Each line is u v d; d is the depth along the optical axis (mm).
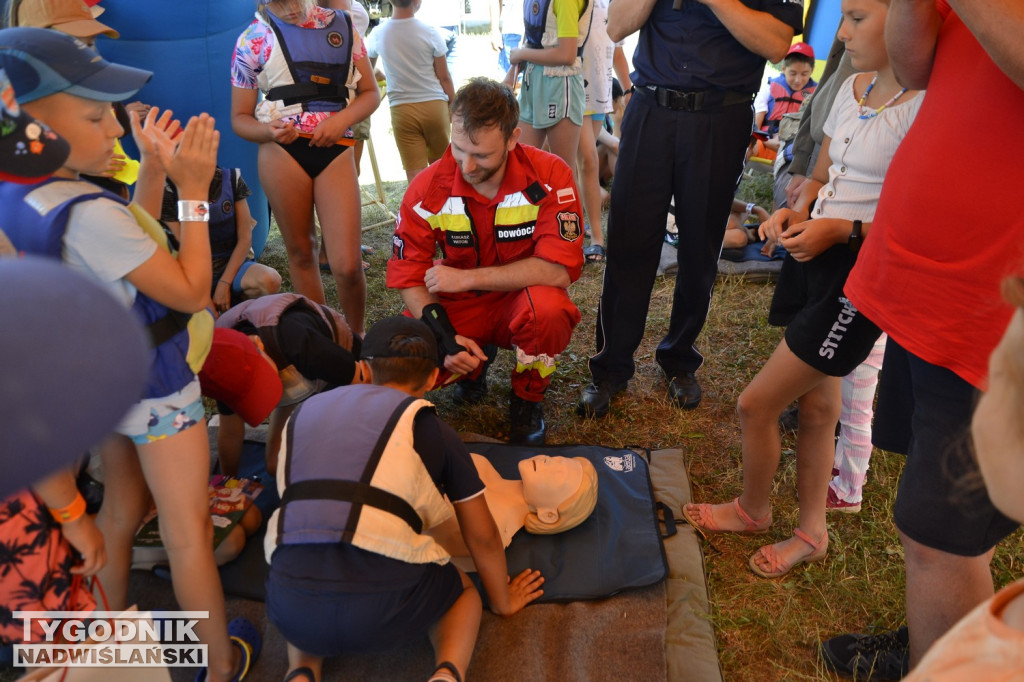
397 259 2838
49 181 1459
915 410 1612
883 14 1846
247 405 2188
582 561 2377
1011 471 729
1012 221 1365
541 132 4250
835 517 2605
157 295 1563
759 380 2186
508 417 3188
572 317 2785
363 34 4520
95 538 1606
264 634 2184
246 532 2436
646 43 2729
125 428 1669
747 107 2730
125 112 2830
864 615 2258
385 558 1762
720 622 2250
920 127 1521
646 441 3037
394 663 2092
